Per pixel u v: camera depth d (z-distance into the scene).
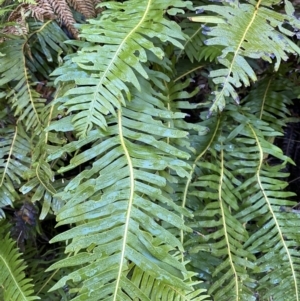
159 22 0.90
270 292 0.93
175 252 0.89
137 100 0.91
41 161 0.93
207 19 0.89
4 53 0.96
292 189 1.11
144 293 0.81
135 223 0.83
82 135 0.84
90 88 0.85
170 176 0.91
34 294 0.98
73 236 0.82
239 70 0.85
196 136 1.00
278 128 1.03
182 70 1.03
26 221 1.00
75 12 1.02
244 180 1.01
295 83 1.04
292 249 0.94
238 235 0.93
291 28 1.01
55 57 1.02
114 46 0.87
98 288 0.81
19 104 0.96
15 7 0.99
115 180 0.85
